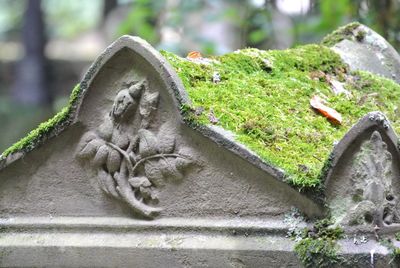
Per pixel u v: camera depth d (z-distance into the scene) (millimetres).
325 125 2986
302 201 2600
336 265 2512
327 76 3389
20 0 14484
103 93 2896
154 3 5512
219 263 2658
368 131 2525
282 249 2584
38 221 2969
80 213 2938
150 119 2811
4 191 3035
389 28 4871
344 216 2537
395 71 3730
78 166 2938
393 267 2486
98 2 16281
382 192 2518
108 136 2861
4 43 14797
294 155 2703
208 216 2742
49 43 15688
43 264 2920
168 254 2730
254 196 2672
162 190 2805
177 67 2906
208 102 2811
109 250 2818
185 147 2764
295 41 5156
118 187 2846
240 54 3244
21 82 12086
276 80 3188
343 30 3844
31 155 2977
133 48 2797
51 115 10094
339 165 2547
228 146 2666
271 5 5504
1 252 2980
